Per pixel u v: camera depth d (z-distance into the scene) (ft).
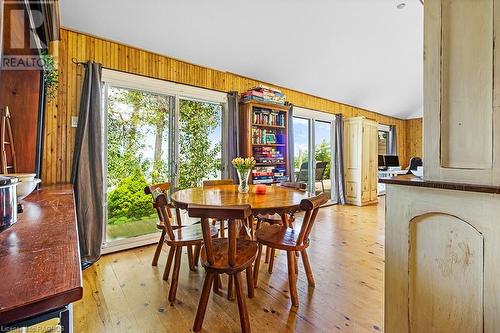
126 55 9.68
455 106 3.03
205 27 9.78
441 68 3.13
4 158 5.26
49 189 6.88
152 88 10.38
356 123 18.97
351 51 13.70
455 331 3.03
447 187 2.97
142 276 7.47
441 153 3.14
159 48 10.15
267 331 5.06
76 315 5.57
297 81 15.25
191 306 5.96
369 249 9.65
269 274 7.61
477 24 2.85
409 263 3.43
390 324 3.66
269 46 11.72
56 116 8.36
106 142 9.48
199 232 6.81
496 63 2.70
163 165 11.13
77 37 8.68
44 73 6.71
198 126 12.19
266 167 14.05
